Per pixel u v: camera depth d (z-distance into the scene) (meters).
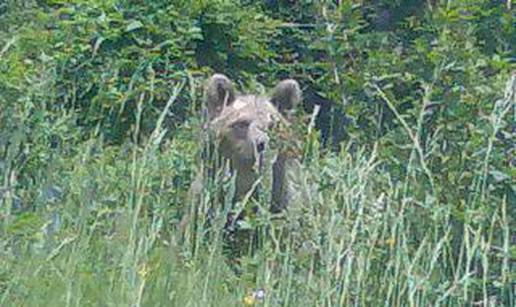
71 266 11.15
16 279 10.90
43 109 13.62
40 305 10.88
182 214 13.49
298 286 11.24
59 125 14.16
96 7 18.06
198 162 14.47
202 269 11.65
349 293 11.20
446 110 14.25
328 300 10.84
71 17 18.56
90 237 11.84
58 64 17.06
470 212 11.68
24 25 17.80
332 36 17.17
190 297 11.18
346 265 10.91
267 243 11.58
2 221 11.33
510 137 13.31
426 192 12.70
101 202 12.84
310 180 12.53
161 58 18.09
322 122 19.58
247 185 14.86
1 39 16.86
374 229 11.18
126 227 11.52
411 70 15.86
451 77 14.85
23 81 14.20
